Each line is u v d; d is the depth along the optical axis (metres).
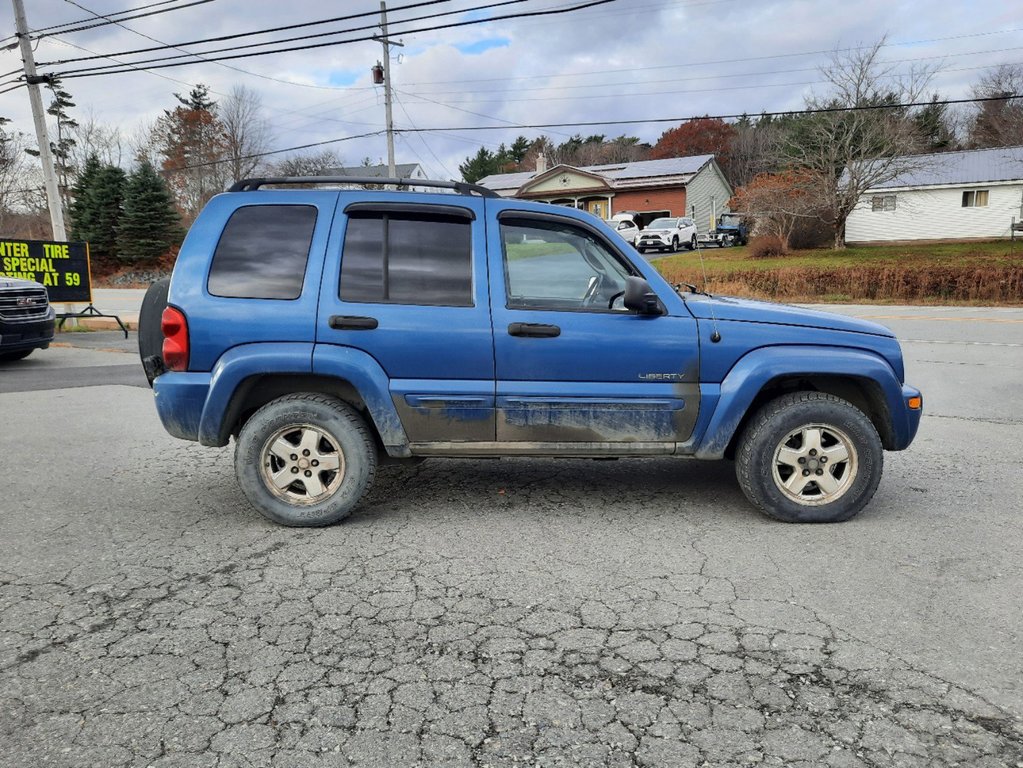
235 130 58.34
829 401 4.12
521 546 3.88
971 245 32.59
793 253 32.91
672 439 4.18
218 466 5.52
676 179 42.00
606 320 4.07
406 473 5.28
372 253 4.06
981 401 8.12
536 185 45.03
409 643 2.88
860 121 30.52
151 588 3.37
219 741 2.28
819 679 2.62
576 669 2.69
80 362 11.89
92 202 45.25
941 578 3.44
